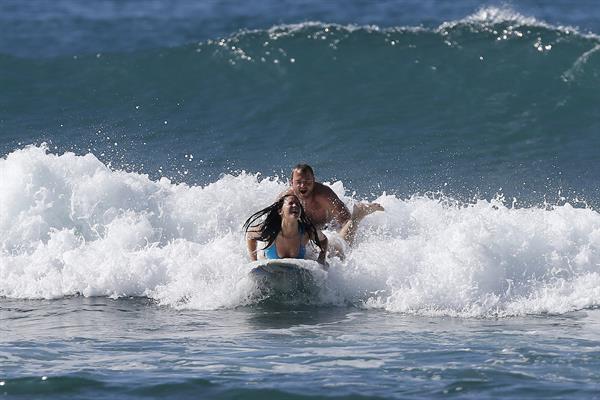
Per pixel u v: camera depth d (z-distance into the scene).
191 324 37.50
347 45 76.94
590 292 40.03
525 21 78.56
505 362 31.44
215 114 71.75
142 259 42.62
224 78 75.44
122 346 34.19
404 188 60.00
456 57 75.56
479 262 40.50
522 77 73.56
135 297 41.41
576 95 71.75
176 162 63.53
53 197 46.09
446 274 40.38
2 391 29.25
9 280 42.47
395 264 41.06
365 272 40.84
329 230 44.25
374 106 72.12
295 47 76.88
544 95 72.00
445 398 28.31
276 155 65.56
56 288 42.00
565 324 36.72
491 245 41.00
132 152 65.06
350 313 39.00
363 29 78.19
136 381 29.92
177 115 71.50
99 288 41.84
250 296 40.56
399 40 77.19
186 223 46.28
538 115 70.19
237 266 41.75
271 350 33.50
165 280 42.06
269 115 71.44
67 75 76.38
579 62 73.69
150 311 39.44
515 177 61.84
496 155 65.50
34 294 41.62
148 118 71.00
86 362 32.03
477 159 64.88
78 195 46.22
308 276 40.03
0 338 35.34
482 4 100.88
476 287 39.78
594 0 102.31
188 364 31.77
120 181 46.97
